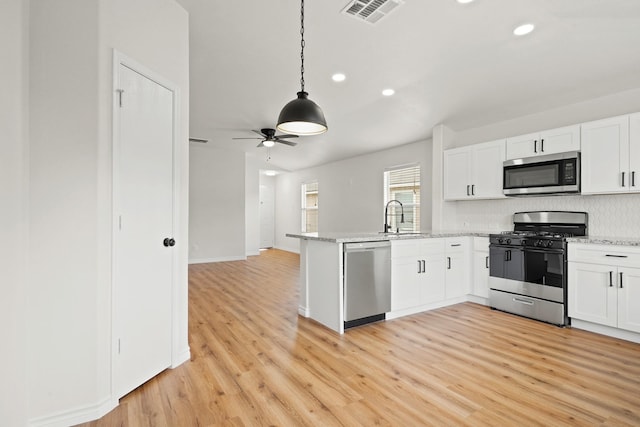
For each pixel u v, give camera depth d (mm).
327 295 3205
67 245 1688
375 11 2430
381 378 2186
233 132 6004
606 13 2395
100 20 1792
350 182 7215
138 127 2051
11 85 1503
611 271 2887
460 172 4520
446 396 1963
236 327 3191
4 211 1473
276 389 2049
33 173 1617
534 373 2244
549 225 3820
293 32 2721
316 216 8562
